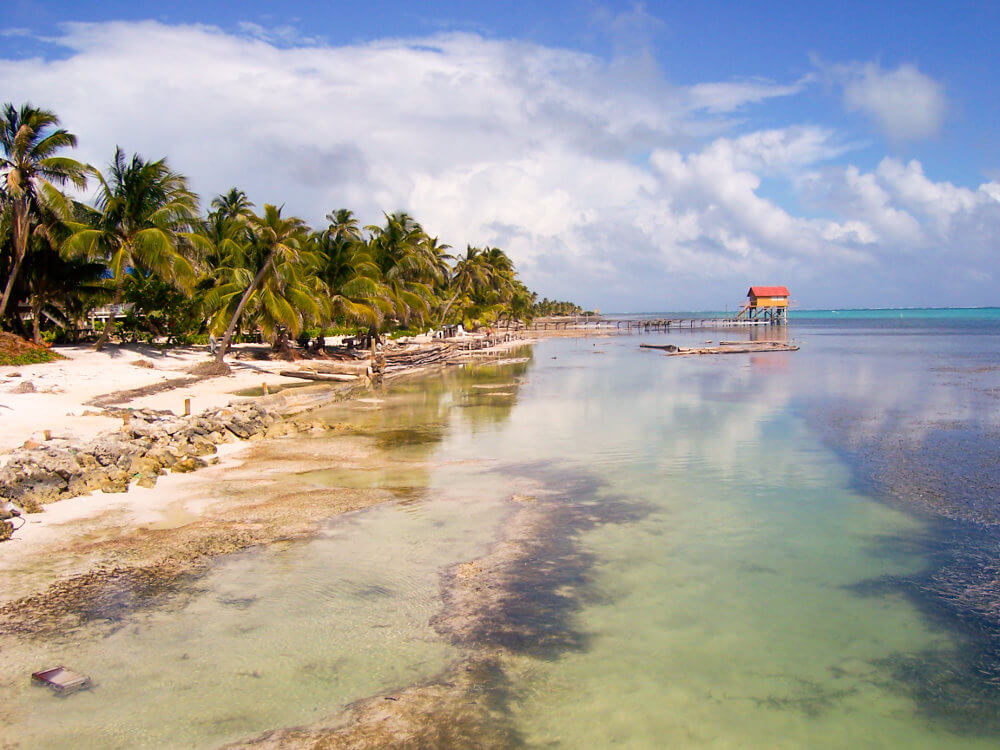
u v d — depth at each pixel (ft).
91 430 58.80
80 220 101.60
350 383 113.09
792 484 46.88
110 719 20.34
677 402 89.92
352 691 21.85
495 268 285.84
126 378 91.35
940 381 111.14
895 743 19.69
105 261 107.76
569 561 32.76
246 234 127.44
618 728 20.17
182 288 103.86
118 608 27.55
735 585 30.12
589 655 24.20
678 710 21.08
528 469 51.49
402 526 37.81
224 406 79.00
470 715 20.68
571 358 184.85
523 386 112.68
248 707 20.95
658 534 36.65
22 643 24.73
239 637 25.21
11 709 20.79
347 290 138.92
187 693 21.65
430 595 28.86
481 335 282.97
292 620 26.55
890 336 312.09
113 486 44.27
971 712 21.16
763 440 62.64
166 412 70.69
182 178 106.22
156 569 31.53
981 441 60.75
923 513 40.19
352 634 25.49
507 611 27.43
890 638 25.55
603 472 50.52
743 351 202.08
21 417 63.21
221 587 29.55
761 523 38.47
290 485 46.57
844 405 84.89
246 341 157.28
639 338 321.32
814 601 28.55
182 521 38.42
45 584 29.81
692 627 26.30
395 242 163.12
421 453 57.41
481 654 24.14
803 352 196.75
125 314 133.28
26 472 41.27
